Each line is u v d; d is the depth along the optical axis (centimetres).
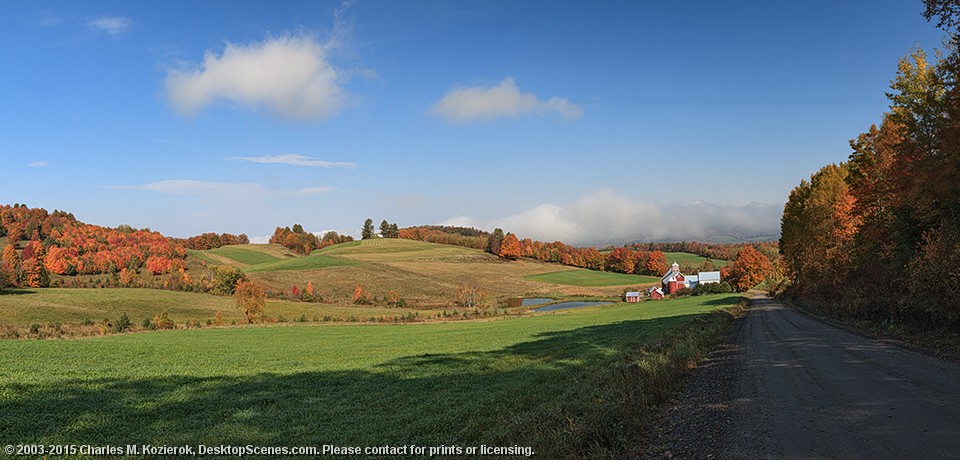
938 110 2741
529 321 6556
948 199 2681
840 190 5672
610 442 934
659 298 13062
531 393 1538
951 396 1078
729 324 3934
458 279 14462
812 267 5569
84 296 8375
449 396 1636
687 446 886
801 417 991
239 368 2539
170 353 3262
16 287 8806
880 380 1307
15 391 1709
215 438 1187
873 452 748
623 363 1805
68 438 1180
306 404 1602
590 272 18575
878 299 3072
